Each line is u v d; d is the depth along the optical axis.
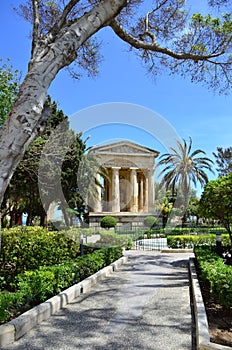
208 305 4.87
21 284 4.79
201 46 6.41
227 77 6.89
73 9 5.56
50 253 7.33
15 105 2.68
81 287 6.00
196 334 3.77
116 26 5.37
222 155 39.78
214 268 5.38
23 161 10.54
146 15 6.40
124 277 7.71
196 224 24.17
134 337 3.80
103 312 4.81
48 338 3.75
